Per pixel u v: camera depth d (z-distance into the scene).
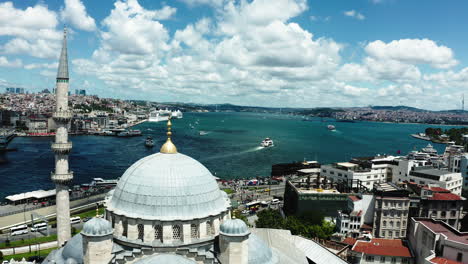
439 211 120.25
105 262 52.88
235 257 55.31
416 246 97.25
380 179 179.50
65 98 88.31
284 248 75.50
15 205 155.38
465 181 175.12
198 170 64.88
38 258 99.25
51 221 135.38
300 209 132.62
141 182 60.22
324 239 117.81
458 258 81.81
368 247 99.44
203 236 59.50
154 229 57.47
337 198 132.50
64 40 89.75
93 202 162.12
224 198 69.12
